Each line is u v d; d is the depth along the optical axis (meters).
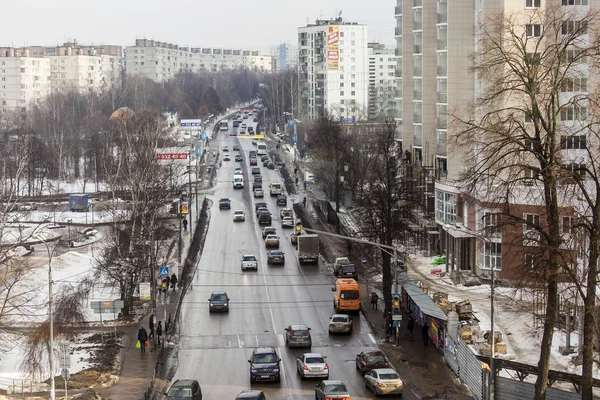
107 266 73.25
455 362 54.50
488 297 74.19
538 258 40.56
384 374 49.78
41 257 99.62
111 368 56.66
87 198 135.88
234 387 52.53
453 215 86.62
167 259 96.06
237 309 75.56
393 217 74.38
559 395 43.50
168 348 62.69
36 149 154.38
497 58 43.12
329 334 66.44
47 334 56.59
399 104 129.25
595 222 38.59
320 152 134.88
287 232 119.06
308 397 49.94
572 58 40.78
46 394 49.72
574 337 60.34
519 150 39.59
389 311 69.31
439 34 102.50
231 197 151.88
